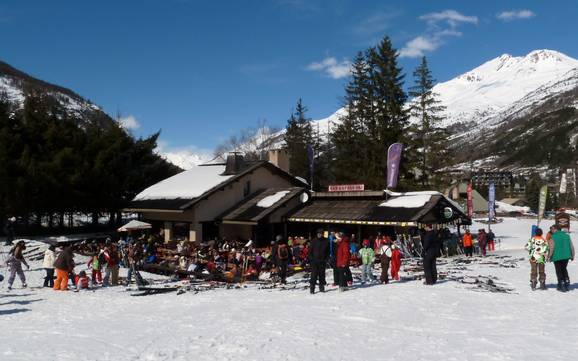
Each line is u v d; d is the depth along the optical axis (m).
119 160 43.69
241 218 34.59
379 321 11.60
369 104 53.31
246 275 22.80
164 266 26.70
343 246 16.98
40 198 38.34
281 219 35.47
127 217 56.19
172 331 10.88
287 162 43.78
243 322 11.63
